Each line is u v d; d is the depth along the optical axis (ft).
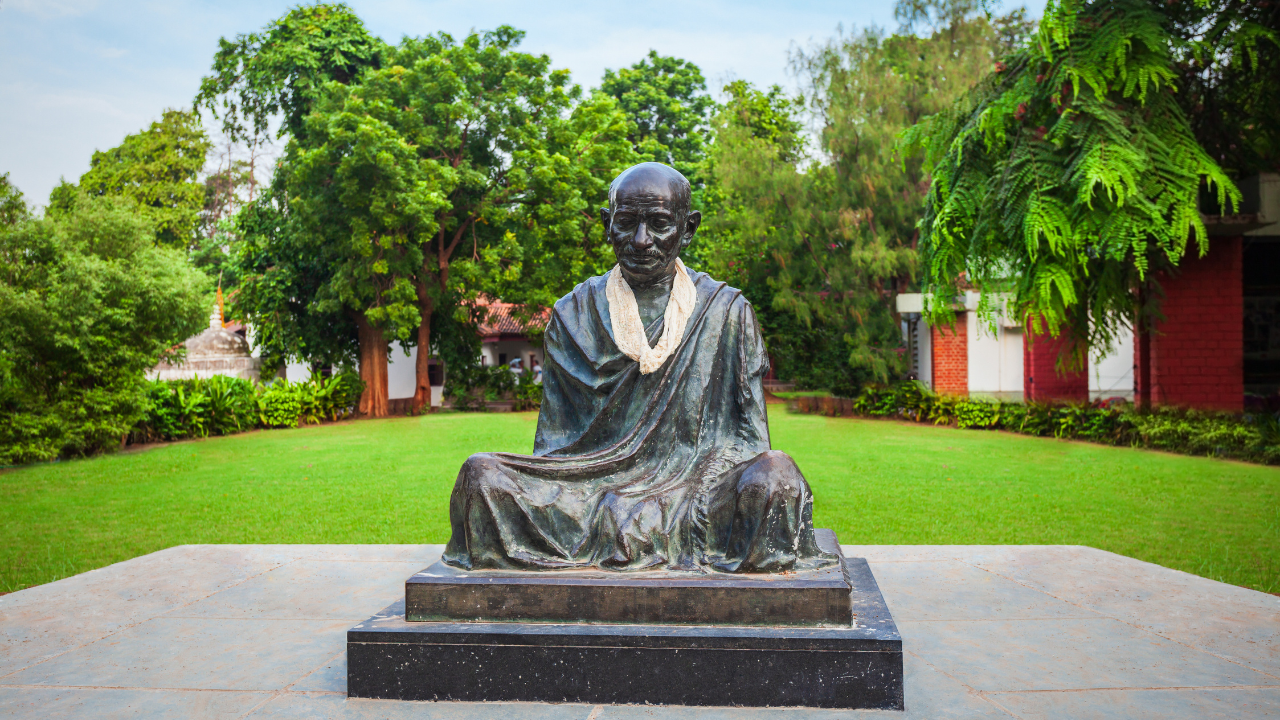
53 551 20.90
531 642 9.22
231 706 9.23
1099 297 37.91
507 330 100.83
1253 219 41.65
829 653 8.96
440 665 9.33
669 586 9.38
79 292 40.70
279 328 71.97
